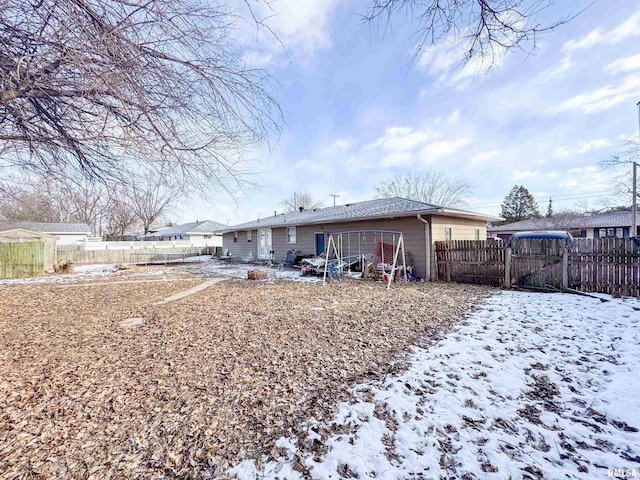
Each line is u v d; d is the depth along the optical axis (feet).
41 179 9.71
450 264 29.48
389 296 22.34
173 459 6.22
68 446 6.63
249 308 19.33
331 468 5.87
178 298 23.65
